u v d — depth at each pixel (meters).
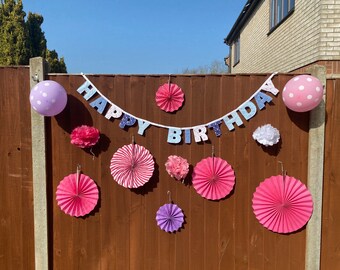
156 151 2.70
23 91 2.70
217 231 2.72
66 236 2.77
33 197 2.74
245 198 2.70
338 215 2.66
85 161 2.71
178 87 2.65
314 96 2.37
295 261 2.71
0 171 2.76
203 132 2.66
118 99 2.68
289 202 2.64
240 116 2.65
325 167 2.65
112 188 2.72
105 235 2.76
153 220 2.74
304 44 6.06
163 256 2.75
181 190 2.71
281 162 2.66
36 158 2.68
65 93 2.55
